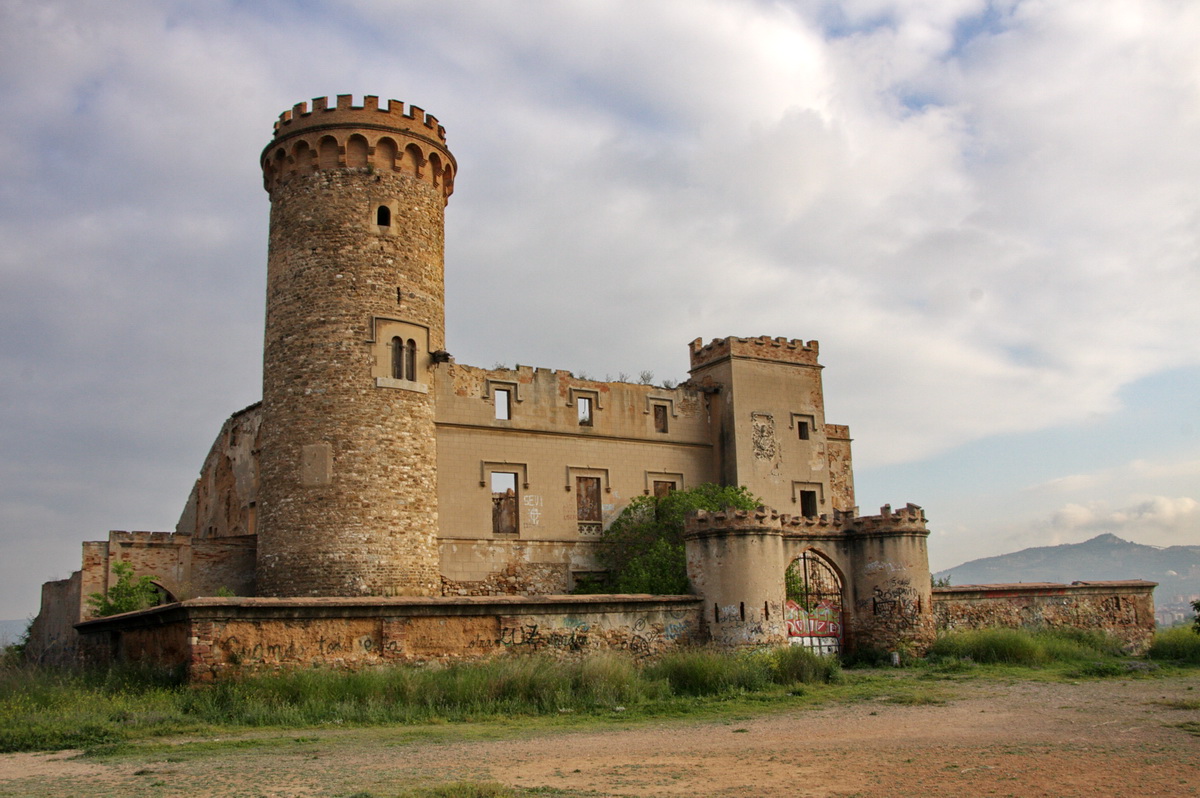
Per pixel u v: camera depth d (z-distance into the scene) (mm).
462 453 41562
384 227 38125
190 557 38688
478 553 41031
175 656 26938
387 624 28719
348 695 25062
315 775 15969
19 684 25609
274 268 38250
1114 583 47062
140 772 16297
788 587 39156
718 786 15000
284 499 35781
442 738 20750
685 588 37844
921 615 39156
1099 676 33812
